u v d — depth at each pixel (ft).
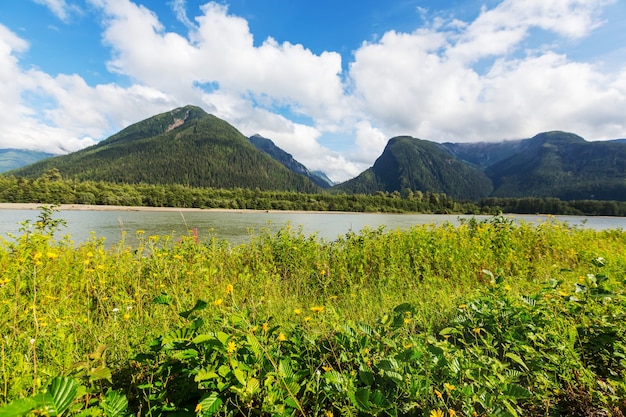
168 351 7.11
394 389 7.09
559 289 11.52
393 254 21.33
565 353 8.01
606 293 9.44
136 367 7.61
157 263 16.37
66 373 5.89
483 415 6.07
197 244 22.17
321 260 20.83
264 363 6.59
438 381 6.93
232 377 6.21
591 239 29.86
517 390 6.14
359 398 5.77
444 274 20.20
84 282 13.67
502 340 9.22
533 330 9.02
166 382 6.79
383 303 13.82
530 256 23.84
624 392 6.77
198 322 7.13
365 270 20.76
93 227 71.46
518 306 10.46
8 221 72.74
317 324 10.64
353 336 8.11
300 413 6.47
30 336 8.21
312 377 6.67
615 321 9.04
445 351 7.63
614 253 24.11
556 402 7.20
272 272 19.58
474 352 7.68
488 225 28.40
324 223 119.85
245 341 6.82
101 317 11.29
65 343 8.13
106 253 18.53
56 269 14.66
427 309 12.25
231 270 19.53
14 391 6.13
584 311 9.48
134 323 10.49
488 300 10.65
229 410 6.30
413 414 6.70
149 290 14.05
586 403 7.03
